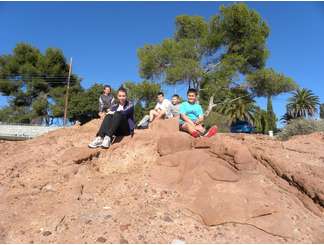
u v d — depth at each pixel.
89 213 4.21
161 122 7.14
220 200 4.33
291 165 5.22
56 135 7.04
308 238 3.93
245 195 4.43
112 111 6.18
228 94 25.17
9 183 5.15
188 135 5.77
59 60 41.34
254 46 24.64
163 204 4.45
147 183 4.91
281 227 4.01
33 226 3.98
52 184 5.04
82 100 39.19
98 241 3.70
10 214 4.22
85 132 7.16
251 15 24.69
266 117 41.47
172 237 3.83
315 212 4.52
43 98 40.56
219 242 3.78
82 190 4.83
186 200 4.52
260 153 5.59
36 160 5.86
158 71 25.09
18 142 7.34
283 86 23.55
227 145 5.31
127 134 6.28
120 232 3.85
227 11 24.22
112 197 4.66
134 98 24.62
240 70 25.17
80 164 5.54
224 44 25.42
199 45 24.97
